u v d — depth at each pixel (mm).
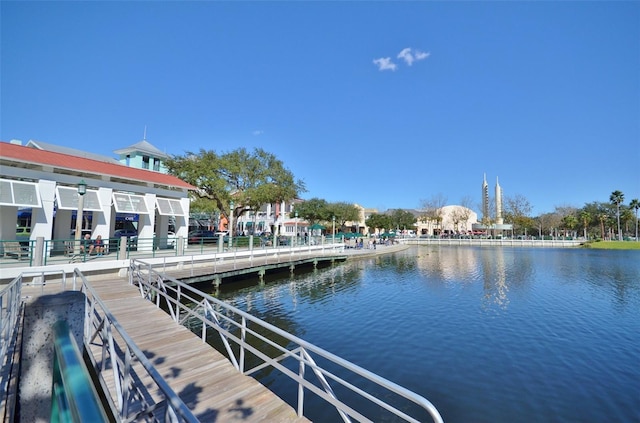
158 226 24172
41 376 2029
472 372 8930
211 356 6262
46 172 16062
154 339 7016
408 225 77062
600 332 12164
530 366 9289
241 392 5078
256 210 32688
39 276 11914
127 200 19766
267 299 17031
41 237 12531
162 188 22719
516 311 15031
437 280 23547
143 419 4340
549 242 66938
